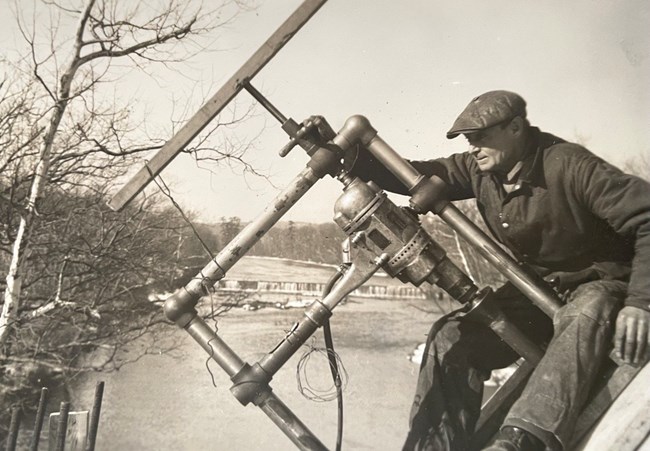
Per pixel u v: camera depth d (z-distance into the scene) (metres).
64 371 12.47
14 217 12.03
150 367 16.30
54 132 10.71
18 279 10.61
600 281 2.85
